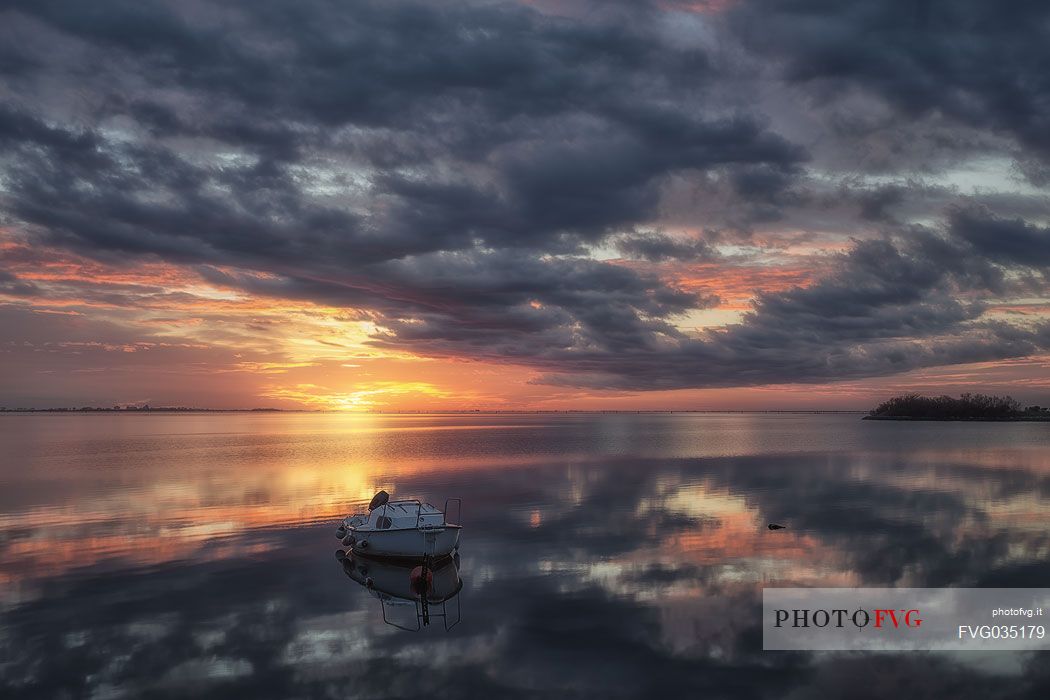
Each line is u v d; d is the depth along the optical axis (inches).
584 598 858.8
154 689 604.1
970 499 1710.1
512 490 1951.3
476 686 606.5
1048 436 5861.2
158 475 2399.1
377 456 3405.5
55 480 2224.4
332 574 996.6
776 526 1311.5
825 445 4347.9
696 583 920.3
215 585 933.2
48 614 801.6
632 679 617.9
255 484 2122.3
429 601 853.8
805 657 665.6
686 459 3127.5
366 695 590.6
